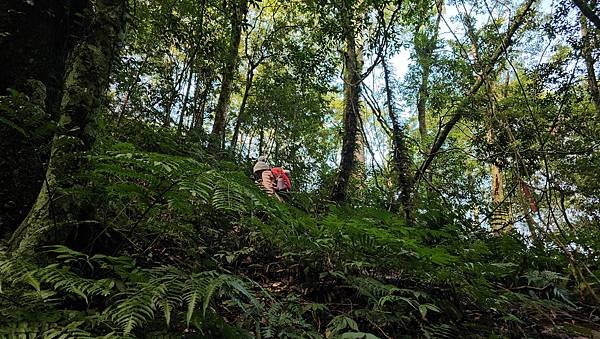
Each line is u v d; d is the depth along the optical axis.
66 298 1.99
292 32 11.51
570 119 9.98
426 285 3.31
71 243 2.23
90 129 2.38
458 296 3.38
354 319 2.78
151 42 7.98
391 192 6.85
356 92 8.36
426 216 5.31
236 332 2.03
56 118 3.00
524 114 9.37
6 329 1.52
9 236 2.38
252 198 2.39
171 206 2.49
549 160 9.68
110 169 2.17
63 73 3.16
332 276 3.16
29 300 1.77
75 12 3.32
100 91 2.46
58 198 2.18
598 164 9.30
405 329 2.77
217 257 3.30
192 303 1.71
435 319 2.99
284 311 2.53
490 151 9.12
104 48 2.50
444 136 10.88
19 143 2.62
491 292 3.15
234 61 9.02
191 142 7.25
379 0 6.91
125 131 5.83
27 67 2.89
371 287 2.88
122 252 2.53
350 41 8.06
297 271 3.29
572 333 3.18
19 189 2.57
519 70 12.52
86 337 1.55
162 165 2.13
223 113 10.40
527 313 3.56
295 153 12.42
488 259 4.68
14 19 2.90
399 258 3.17
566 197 9.84
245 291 1.99
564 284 4.39
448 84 11.16
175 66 9.55
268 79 12.40
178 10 7.92
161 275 2.14
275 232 3.20
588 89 10.40
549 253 4.98
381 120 6.88
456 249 3.96
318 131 15.35
